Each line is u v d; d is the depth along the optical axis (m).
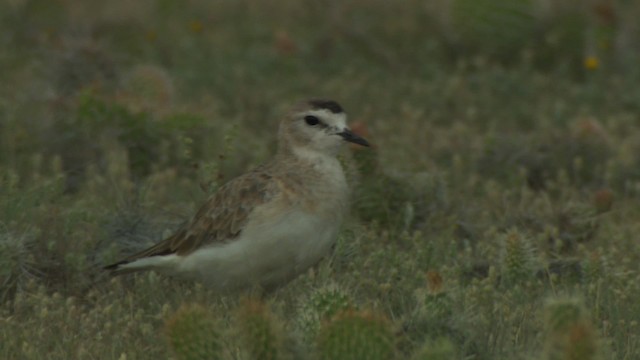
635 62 28.28
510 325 14.28
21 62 28.11
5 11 30.55
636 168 22.17
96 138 22.25
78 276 16.81
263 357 11.47
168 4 32.16
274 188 15.13
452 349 11.41
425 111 26.48
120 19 30.62
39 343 14.53
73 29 30.02
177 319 11.58
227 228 15.23
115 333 14.82
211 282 15.69
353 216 19.16
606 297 15.62
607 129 24.56
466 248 17.84
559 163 22.31
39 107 23.92
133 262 15.91
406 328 13.45
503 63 29.64
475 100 26.62
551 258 17.98
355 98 26.72
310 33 30.81
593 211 19.69
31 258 16.86
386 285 15.52
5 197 18.08
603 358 13.05
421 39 30.34
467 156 22.62
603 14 29.56
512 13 29.48
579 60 29.27
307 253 15.30
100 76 26.30
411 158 22.47
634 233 19.02
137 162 22.06
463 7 29.78
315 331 12.98
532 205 20.16
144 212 18.50
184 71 27.84
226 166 20.91
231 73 27.86
